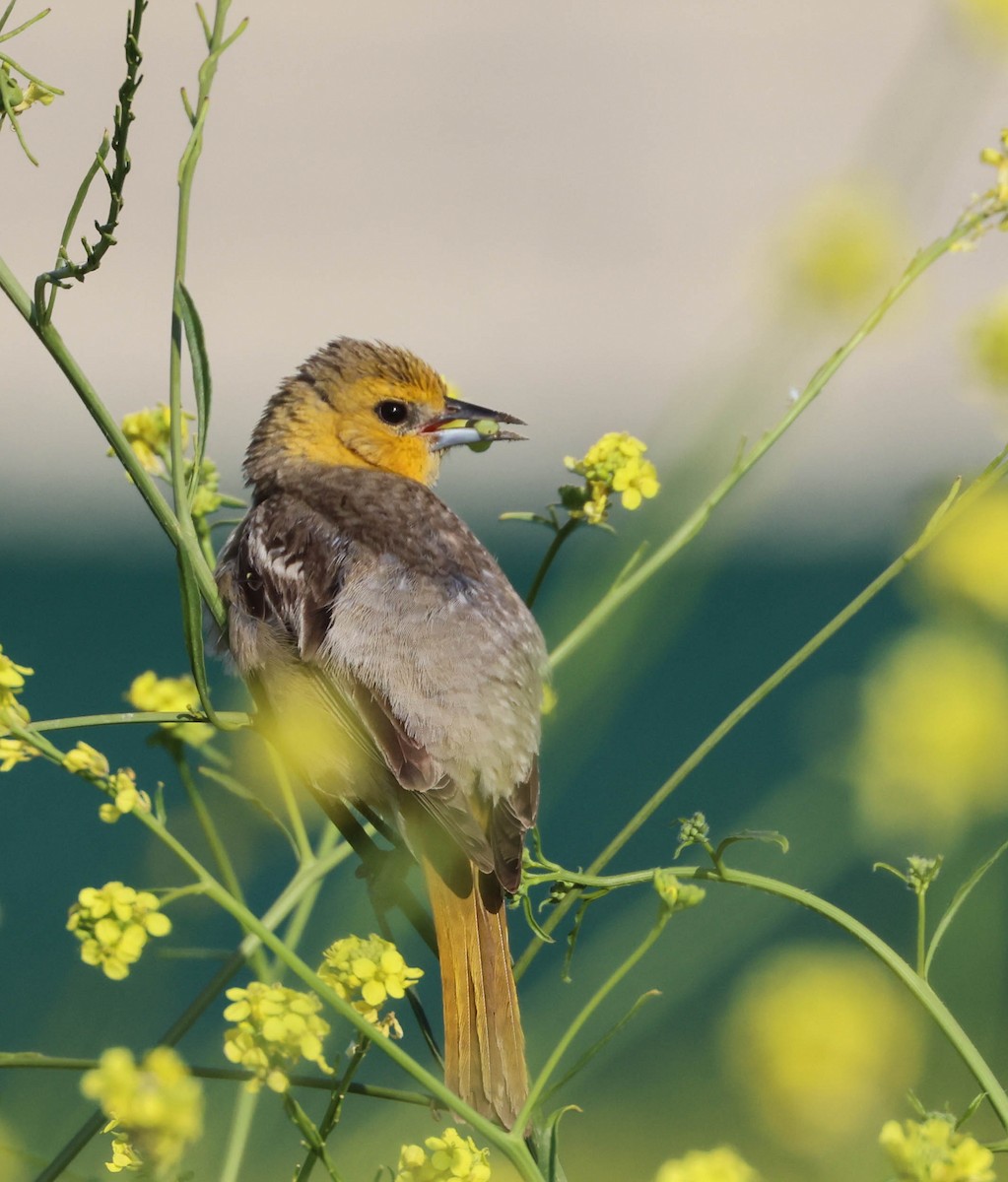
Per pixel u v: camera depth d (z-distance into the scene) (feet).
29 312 20.68
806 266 23.65
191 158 20.53
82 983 24.59
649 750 57.47
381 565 29.43
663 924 17.17
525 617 29.58
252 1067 16.25
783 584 67.21
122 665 74.95
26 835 44.50
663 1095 35.99
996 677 23.76
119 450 20.53
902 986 20.86
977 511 24.68
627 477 23.73
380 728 27.45
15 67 19.53
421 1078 16.85
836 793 23.88
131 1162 16.67
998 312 24.54
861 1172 17.70
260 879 40.98
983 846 22.79
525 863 20.57
